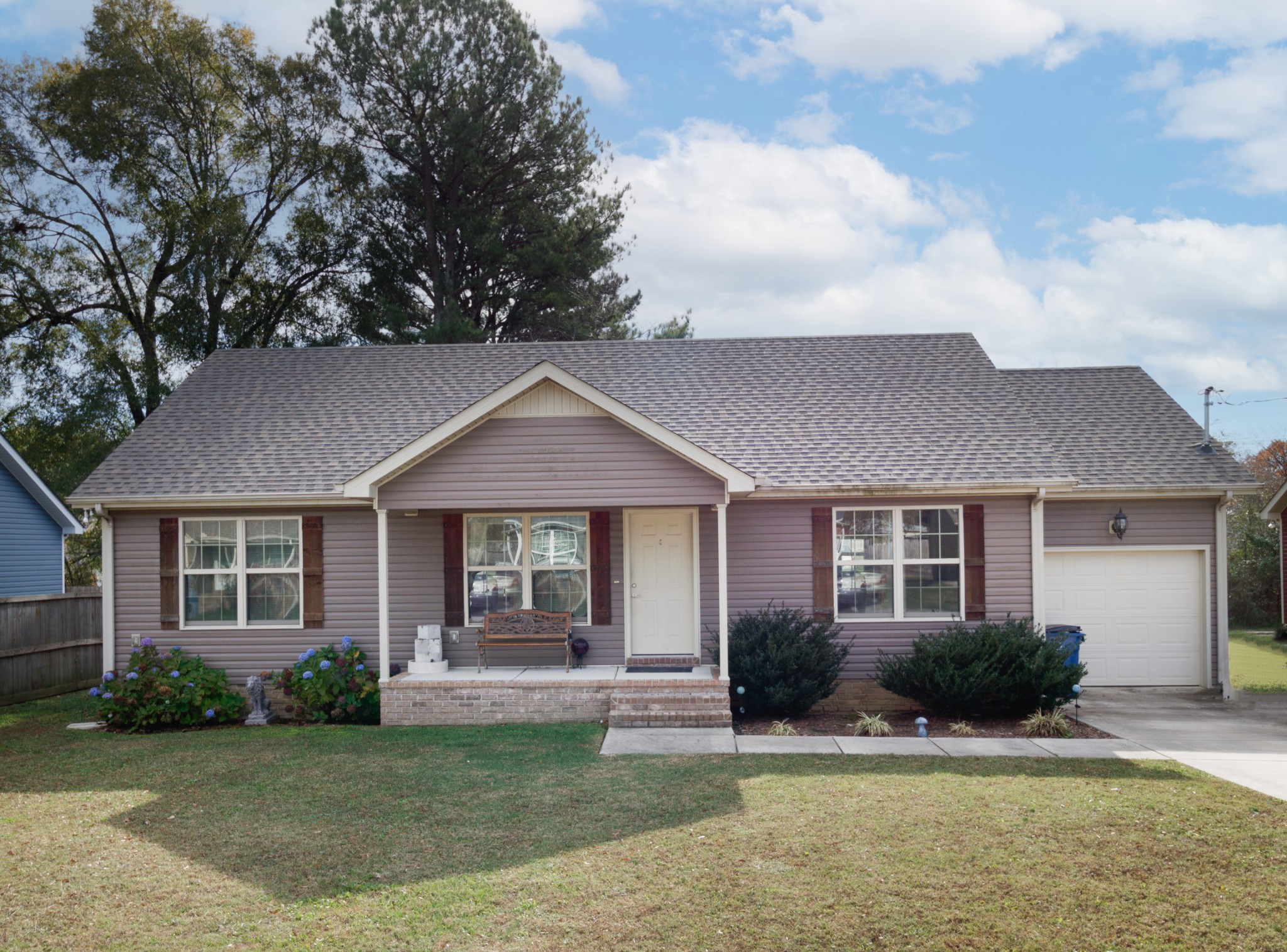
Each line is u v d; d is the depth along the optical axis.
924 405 15.75
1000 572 13.94
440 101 27.30
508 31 27.44
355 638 14.17
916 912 5.93
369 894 6.36
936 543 14.07
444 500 12.59
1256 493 29.88
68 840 7.69
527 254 27.77
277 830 7.84
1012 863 6.76
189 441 15.29
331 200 28.83
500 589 14.18
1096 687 15.15
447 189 28.66
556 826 7.75
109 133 25.91
